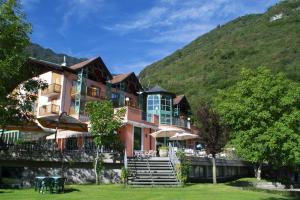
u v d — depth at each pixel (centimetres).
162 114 5316
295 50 13488
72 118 2942
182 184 2814
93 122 2892
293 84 2058
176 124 5400
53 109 4594
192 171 3494
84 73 4919
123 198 1930
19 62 1928
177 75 15012
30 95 2236
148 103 5416
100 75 5169
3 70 1795
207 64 14738
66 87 4766
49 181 2123
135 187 2630
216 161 4006
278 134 1848
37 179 2214
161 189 2528
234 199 2041
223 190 2592
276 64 12731
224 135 3381
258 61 13712
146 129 4150
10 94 2127
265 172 4847
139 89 5644
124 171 2731
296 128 1930
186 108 6462
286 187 4012
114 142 3002
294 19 17450
